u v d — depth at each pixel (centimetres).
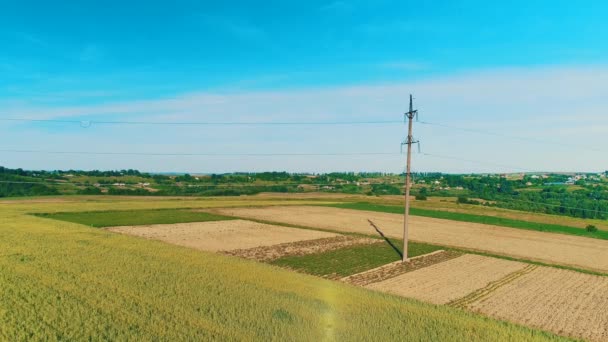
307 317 1822
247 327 1673
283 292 2191
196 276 2408
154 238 4266
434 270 3331
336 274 3078
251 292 2148
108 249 3094
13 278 2175
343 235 5084
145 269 2508
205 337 1558
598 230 6588
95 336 1518
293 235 4947
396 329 1747
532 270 3475
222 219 6197
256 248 4012
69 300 1886
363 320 1833
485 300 2544
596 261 4044
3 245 3030
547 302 2545
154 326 1636
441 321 1891
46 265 2480
